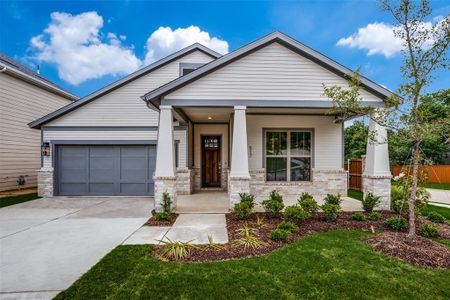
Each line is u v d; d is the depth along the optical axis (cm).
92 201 927
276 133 1012
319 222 592
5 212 738
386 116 476
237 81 726
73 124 1058
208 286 312
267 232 520
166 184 706
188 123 1062
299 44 715
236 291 303
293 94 729
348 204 816
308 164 1016
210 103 719
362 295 296
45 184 1031
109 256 400
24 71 1341
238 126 722
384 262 379
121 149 1059
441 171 1698
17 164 1205
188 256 402
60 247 448
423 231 498
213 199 922
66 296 293
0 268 366
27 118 1257
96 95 1055
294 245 445
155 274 342
